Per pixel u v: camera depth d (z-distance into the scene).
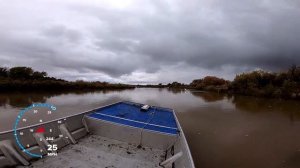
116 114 9.01
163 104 27.73
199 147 10.72
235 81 49.62
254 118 18.88
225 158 9.23
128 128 7.11
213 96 43.41
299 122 17.47
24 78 32.19
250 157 9.42
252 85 44.84
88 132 7.53
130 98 33.72
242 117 19.28
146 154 6.33
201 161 8.84
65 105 19.81
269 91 39.91
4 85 25.53
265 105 28.69
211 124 15.96
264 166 8.49
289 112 22.88
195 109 23.77
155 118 9.49
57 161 5.34
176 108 24.20
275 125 16.16
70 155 5.75
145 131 6.96
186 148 5.09
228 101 33.41
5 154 4.63
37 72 36.25
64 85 36.12
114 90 52.94
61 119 6.55
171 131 7.25
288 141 11.98
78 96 29.84
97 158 5.76
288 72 41.69
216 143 11.40
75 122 7.29
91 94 35.19
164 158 6.16
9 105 17.56
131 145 6.86
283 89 37.69
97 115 8.23
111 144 6.80
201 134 13.20
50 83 32.66
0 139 4.67
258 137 12.69
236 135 13.09
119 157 5.96
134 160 5.87
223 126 15.41
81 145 6.49
